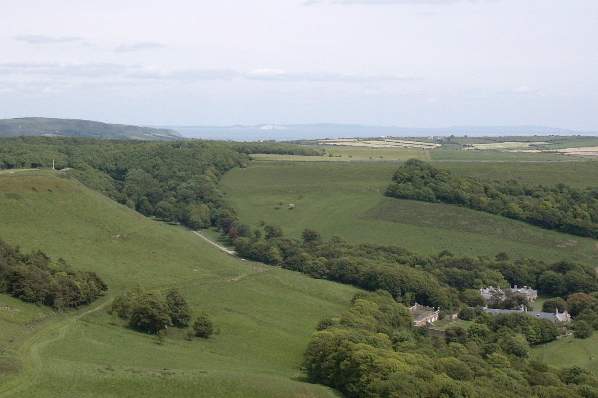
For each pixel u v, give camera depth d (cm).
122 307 13338
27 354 10081
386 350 11319
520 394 10900
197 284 16438
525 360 13812
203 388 9638
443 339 14912
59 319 12456
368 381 10188
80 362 10056
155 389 9406
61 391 8850
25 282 12638
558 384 11975
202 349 12500
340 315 15162
